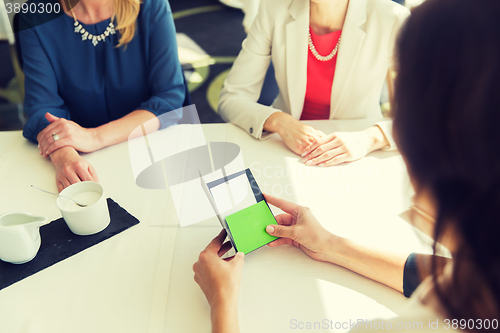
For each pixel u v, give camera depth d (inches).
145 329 24.1
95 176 37.4
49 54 49.7
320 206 33.7
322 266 28.5
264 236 30.0
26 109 48.2
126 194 35.8
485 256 13.3
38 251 29.7
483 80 11.1
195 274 26.6
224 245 29.5
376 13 48.1
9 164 40.0
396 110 13.5
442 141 12.4
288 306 25.4
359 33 48.3
